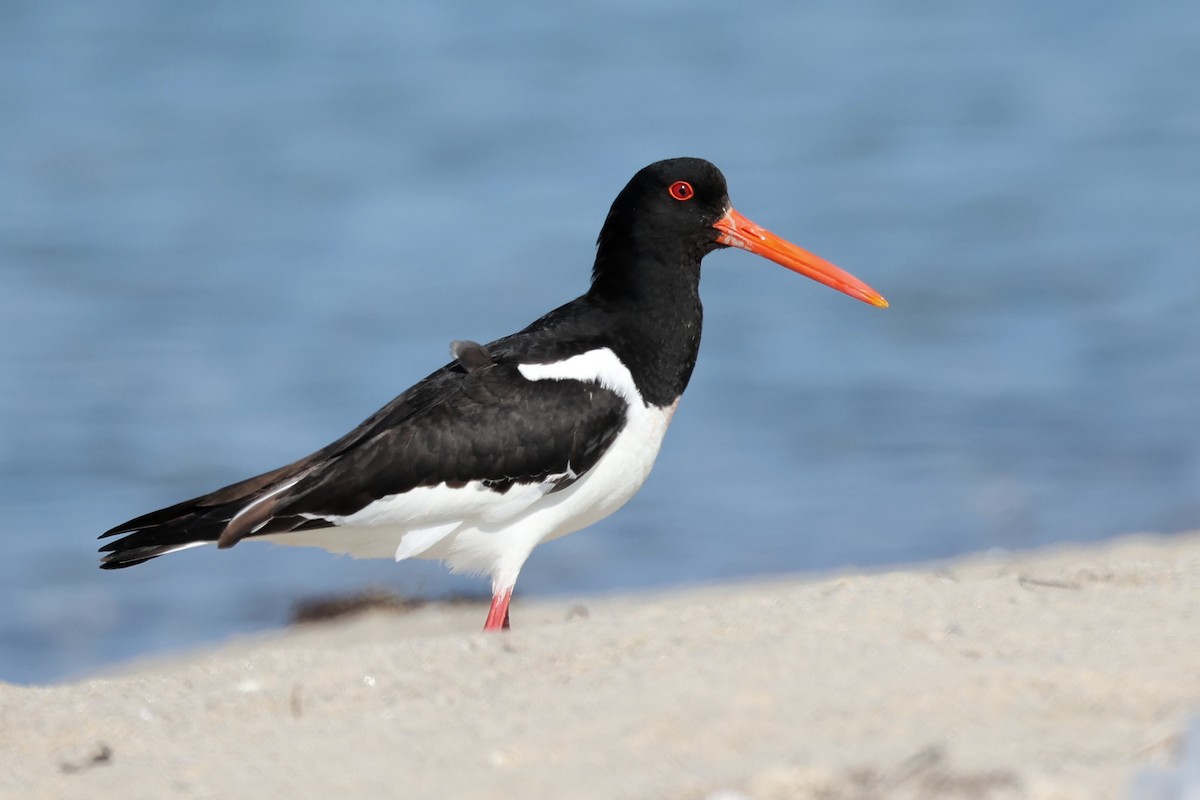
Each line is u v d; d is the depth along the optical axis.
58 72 30.27
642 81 30.38
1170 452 16.14
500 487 8.40
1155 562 8.13
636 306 8.91
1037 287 20.95
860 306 20.61
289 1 34.75
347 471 8.25
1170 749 5.09
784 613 7.20
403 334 19.62
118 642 12.58
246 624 12.83
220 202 24.34
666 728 5.70
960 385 18.03
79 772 5.98
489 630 8.01
